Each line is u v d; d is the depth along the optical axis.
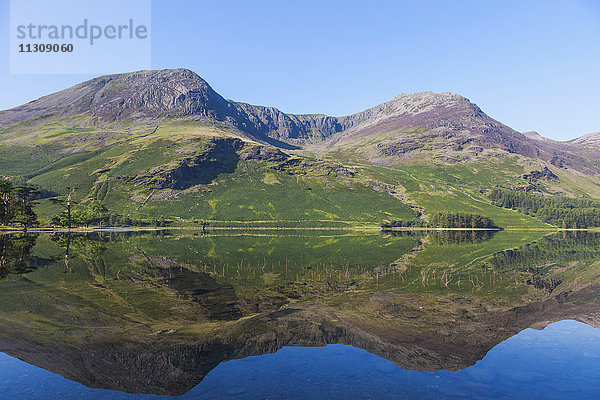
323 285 45.53
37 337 24.78
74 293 39.00
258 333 26.34
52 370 19.77
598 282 48.72
